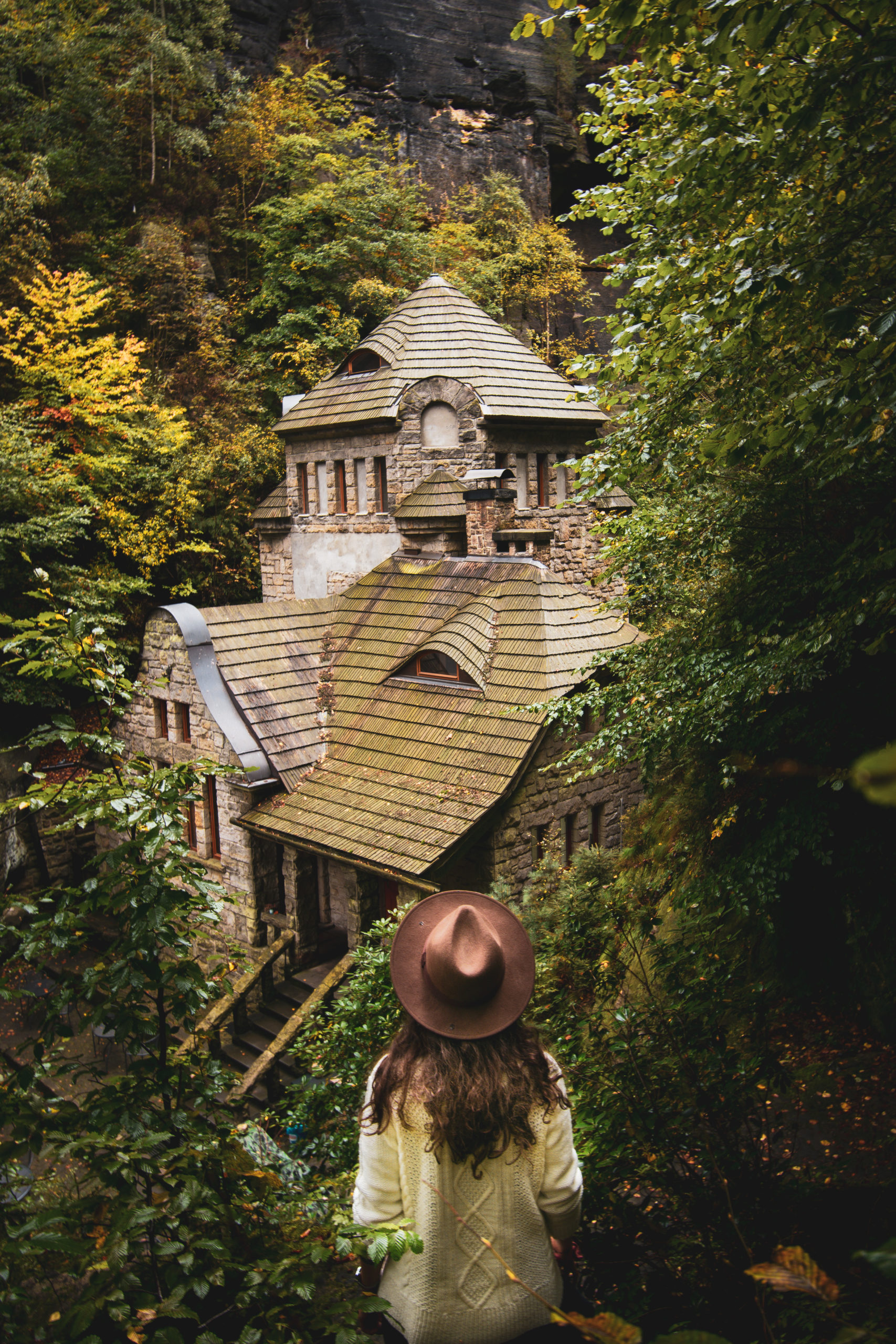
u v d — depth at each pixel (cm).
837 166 501
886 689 675
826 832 642
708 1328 303
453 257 3281
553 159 3847
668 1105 393
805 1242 338
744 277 495
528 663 1378
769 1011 478
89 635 340
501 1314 210
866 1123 653
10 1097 282
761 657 634
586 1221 369
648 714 720
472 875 1291
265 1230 296
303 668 1661
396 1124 216
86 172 2708
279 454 2523
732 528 745
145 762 352
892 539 556
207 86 2980
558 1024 515
